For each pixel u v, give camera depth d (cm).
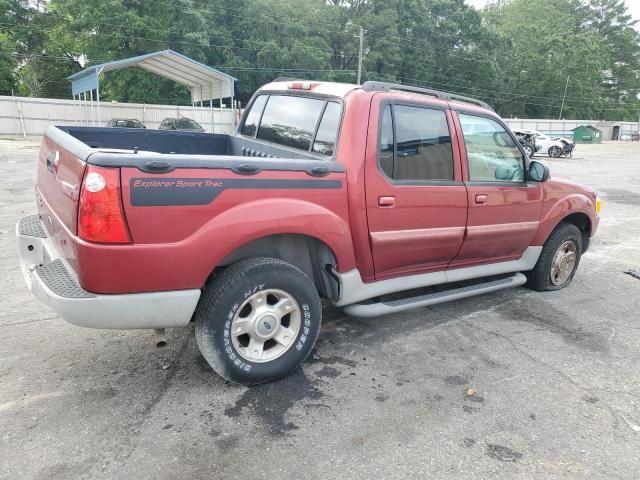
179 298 283
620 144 5166
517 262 489
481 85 6431
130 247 263
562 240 514
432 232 390
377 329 424
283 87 437
